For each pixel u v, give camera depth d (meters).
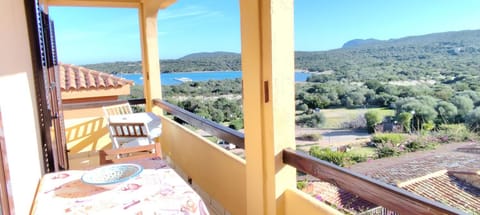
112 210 1.30
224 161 2.66
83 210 1.30
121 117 3.93
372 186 1.33
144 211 1.30
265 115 1.91
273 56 1.80
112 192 1.46
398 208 1.23
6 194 1.00
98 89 5.30
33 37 2.04
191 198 1.41
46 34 2.50
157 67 4.68
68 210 1.30
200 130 3.38
